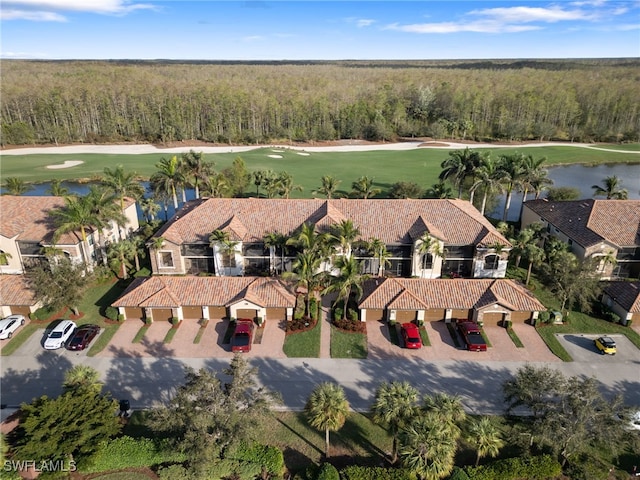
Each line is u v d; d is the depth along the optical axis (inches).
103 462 1104.8
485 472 1088.2
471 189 2679.6
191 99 6053.2
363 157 4901.6
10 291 1770.4
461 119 6220.5
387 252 1924.2
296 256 2033.7
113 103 5905.5
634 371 1504.7
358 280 1665.8
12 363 1519.4
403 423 1043.3
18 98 5718.5
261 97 6112.2
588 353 1590.8
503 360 1553.9
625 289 1792.6
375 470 1080.2
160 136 5757.9
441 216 2086.6
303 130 5940.0
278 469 1099.9
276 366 1514.5
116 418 1142.3
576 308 1861.5
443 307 1718.8
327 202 2132.1
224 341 1641.2
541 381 1117.7
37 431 1020.5
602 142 6023.6
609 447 1058.1
